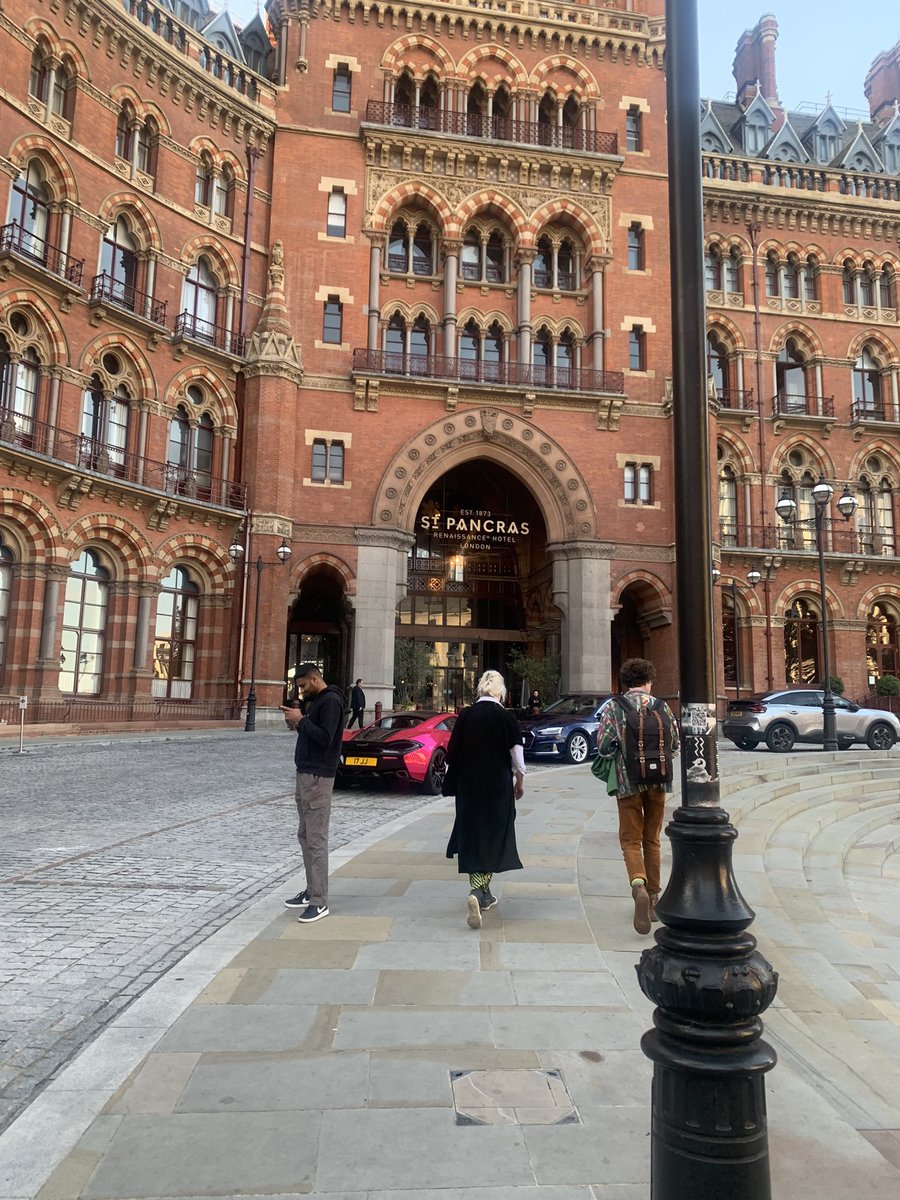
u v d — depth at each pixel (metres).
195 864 8.28
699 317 3.06
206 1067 3.73
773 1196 2.77
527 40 34.69
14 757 17.25
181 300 29.19
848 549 36.97
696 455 2.99
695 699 2.87
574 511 32.66
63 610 24.34
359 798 13.88
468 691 38.59
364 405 31.72
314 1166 2.96
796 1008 5.20
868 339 38.56
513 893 6.95
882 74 45.94
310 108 32.75
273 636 29.11
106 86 26.75
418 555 39.72
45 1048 4.10
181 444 29.22
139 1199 2.78
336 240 32.34
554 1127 3.24
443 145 33.03
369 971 5.02
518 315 33.44
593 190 34.41
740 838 10.73
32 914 6.45
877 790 16.83
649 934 5.87
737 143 41.59
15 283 23.41
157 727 24.61
